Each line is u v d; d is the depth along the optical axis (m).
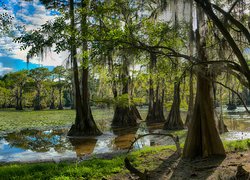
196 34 6.33
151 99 26.28
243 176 5.62
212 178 6.18
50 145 13.91
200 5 4.99
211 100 8.22
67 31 7.09
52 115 37.44
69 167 7.33
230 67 5.17
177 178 6.38
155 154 8.76
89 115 17.45
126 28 6.96
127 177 6.56
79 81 18.02
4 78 65.12
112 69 10.30
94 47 6.39
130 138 15.75
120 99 19.12
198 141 8.27
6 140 15.66
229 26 5.96
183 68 7.23
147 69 10.38
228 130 17.08
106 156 9.55
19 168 7.49
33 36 7.20
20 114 40.41
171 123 18.84
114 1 8.34
